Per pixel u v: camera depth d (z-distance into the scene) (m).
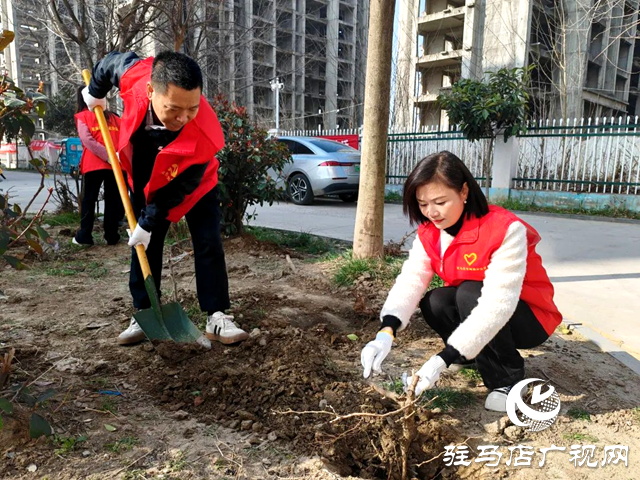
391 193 12.67
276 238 6.53
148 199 2.65
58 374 2.60
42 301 3.85
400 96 19.45
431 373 2.03
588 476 1.96
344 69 39.06
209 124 2.62
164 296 3.95
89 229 5.67
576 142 10.46
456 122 10.06
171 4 7.74
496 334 2.29
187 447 2.01
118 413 2.25
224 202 6.02
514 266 2.12
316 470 1.91
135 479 1.80
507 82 9.80
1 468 1.82
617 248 6.55
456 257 2.28
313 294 4.18
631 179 9.88
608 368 2.93
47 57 9.13
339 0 40.03
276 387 2.44
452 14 27.73
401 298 2.38
